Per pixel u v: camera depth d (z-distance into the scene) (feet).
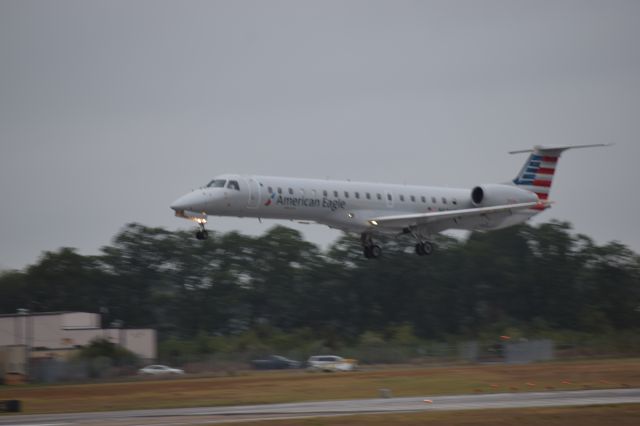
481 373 557.33
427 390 462.60
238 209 596.29
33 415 374.22
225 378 599.16
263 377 599.16
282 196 606.55
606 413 327.88
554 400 394.11
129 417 351.67
